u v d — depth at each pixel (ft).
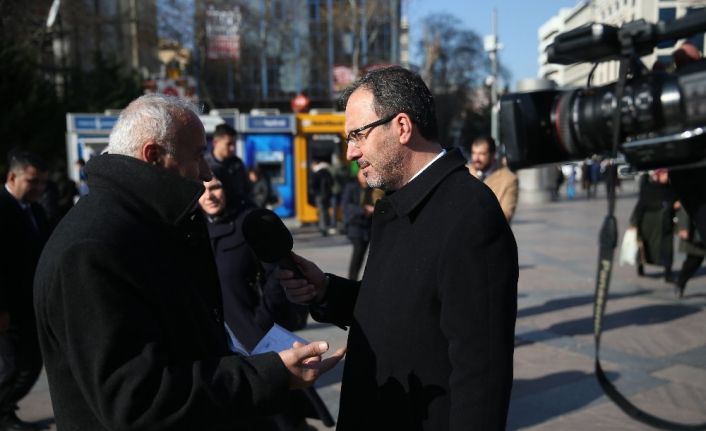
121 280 4.54
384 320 5.44
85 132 41.11
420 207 5.46
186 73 101.09
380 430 5.38
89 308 4.36
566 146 8.32
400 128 5.46
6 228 11.18
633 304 20.62
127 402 4.21
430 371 5.19
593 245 34.27
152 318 4.70
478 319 4.84
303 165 47.03
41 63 61.98
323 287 6.66
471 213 5.03
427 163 5.60
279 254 6.29
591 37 7.64
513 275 5.01
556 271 26.84
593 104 7.97
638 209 24.76
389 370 5.35
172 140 5.19
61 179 27.99
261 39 104.63
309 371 4.89
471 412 4.72
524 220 48.19
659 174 21.84
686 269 21.18
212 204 10.24
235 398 4.53
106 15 79.66
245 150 46.09
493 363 4.79
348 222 22.13
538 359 15.34
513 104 8.29
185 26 87.71
